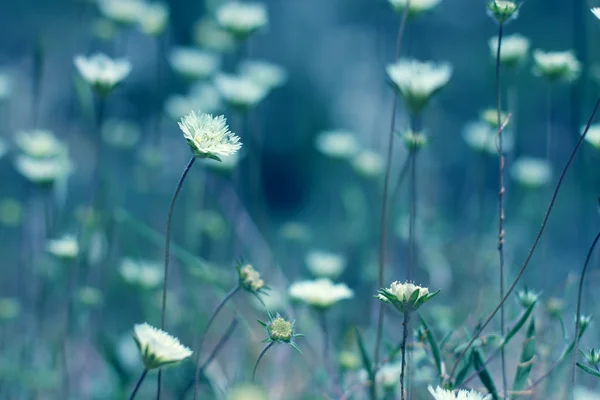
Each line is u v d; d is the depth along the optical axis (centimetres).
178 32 269
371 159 153
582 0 142
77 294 141
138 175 170
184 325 144
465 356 125
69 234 141
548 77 130
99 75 128
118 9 154
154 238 143
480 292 142
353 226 156
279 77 156
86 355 146
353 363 132
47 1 265
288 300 142
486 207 192
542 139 220
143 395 138
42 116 220
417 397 129
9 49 260
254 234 154
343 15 294
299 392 138
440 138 200
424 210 159
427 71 123
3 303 145
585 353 122
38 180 138
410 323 130
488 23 263
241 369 138
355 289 155
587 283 137
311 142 279
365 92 264
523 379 124
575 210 157
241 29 142
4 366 140
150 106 223
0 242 182
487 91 250
